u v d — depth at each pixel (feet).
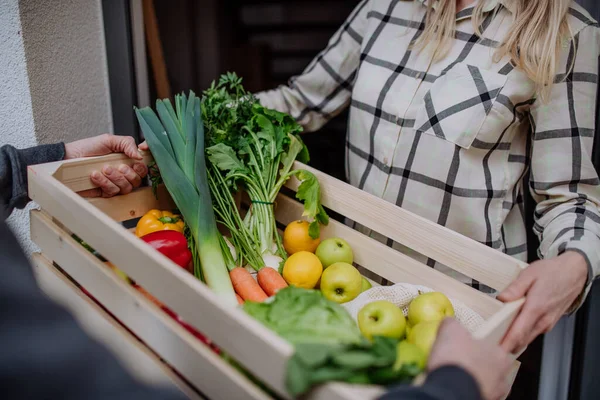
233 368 2.04
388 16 3.82
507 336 2.34
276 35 6.54
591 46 3.09
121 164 3.39
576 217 2.95
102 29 4.22
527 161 3.56
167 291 2.18
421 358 2.11
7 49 3.57
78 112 4.11
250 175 3.54
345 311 2.29
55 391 1.38
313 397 1.79
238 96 3.85
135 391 1.47
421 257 3.65
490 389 1.78
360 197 3.21
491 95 3.23
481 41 3.35
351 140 4.02
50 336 1.42
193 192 3.20
